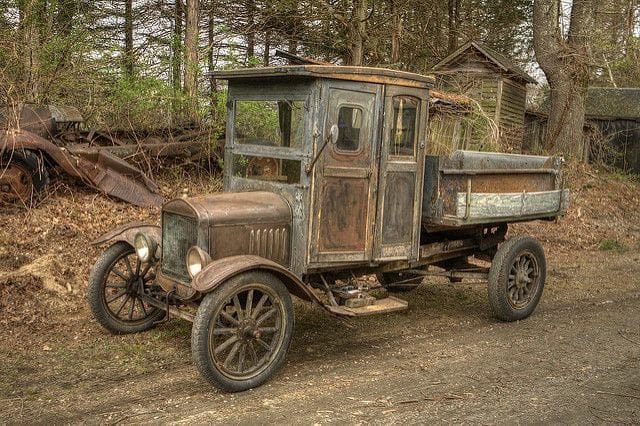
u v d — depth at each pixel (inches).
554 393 174.7
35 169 312.0
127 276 214.2
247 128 209.6
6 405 156.4
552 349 213.5
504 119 744.3
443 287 301.0
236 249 183.2
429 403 165.6
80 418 150.6
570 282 318.3
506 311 241.6
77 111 361.1
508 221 247.6
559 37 652.1
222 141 401.7
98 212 318.7
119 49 434.9
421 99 213.8
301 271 191.9
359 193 201.0
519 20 861.8
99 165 340.2
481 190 231.5
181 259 186.9
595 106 847.1
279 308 179.5
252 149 207.2
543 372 191.2
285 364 192.5
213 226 178.5
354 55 561.9
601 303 279.7
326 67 184.2
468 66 743.1
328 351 205.8
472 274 252.7
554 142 676.7
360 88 195.3
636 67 910.4
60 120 345.1
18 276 239.8
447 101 544.1
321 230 193.9
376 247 207.8
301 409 159.6
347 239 200.5
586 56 651.5
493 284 239.8
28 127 330.0
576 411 162.9
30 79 372.2
